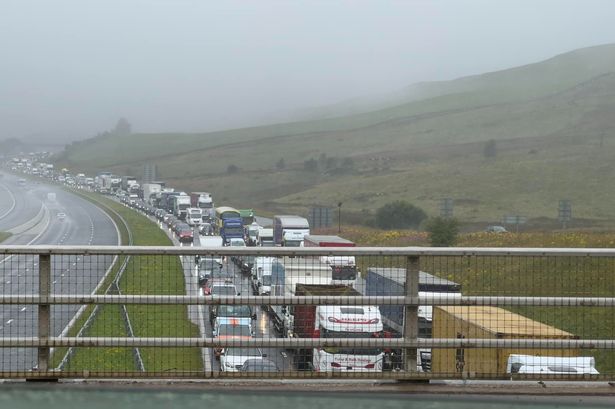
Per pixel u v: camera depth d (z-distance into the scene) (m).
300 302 8.52
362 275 12.51
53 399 8.31
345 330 10.48
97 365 14.88
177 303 8.52
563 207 109.62
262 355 10.99
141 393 8.52
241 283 11.38
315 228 107.00
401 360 10.19
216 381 8.81
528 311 17.75
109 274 13.09
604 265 20.06
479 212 158.62
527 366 11.62
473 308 13.56
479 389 8.72
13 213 139.88
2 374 8.65
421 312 13.37
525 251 8.58
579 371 11.97
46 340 8.61
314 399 8.45
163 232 105.56
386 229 126.69
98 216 133.12
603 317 18.19
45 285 8.58
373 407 8.24
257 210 187.88
